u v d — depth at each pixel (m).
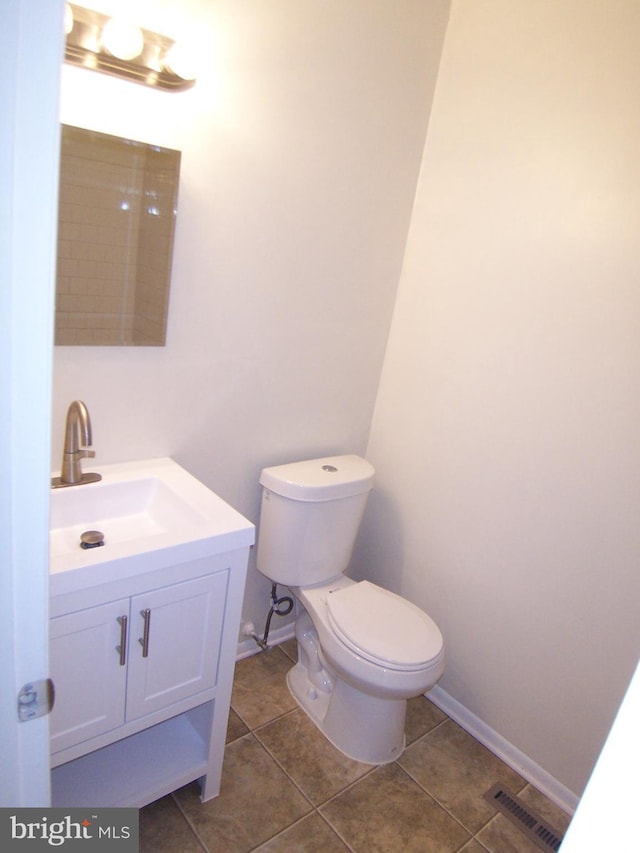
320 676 2.00
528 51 1.63
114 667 1.25
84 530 1.44
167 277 1.50
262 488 1.97
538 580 1.75
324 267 1.84
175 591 1.28
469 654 1.99
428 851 1.54
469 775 1.81
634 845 0.44
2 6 0.43
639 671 0.44
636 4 1.40
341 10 1.58
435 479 2.04
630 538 1.53
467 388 1.89
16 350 0.51
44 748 0.66
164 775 1.49
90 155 1.29
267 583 2.16
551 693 1.76
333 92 1.66
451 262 1.90
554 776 1.77
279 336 1.82
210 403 1.73
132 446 1.61
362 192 1.84
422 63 1.83
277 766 1.73
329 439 2.13
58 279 1.33
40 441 0.54
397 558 2.22
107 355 1.48
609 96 1.47
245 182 1.56
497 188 1.75
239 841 1.49
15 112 0.46
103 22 1.18
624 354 1.49
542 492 1.71
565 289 1.60
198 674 1.42
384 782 1.74
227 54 1.42
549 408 1.67
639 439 1.48
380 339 2.13
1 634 0.58
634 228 1.45
